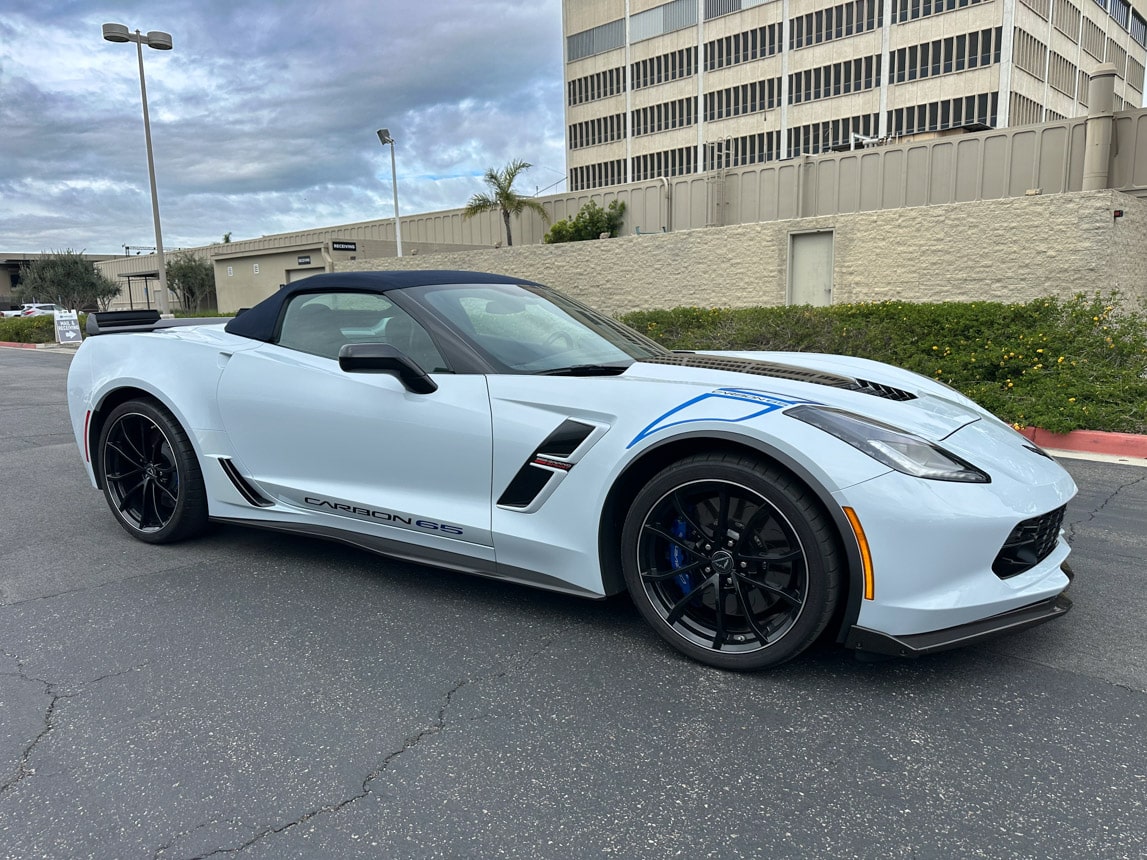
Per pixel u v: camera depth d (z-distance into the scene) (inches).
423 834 69.2
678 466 95.5
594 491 101.6
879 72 1909.4
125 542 155.4
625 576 102.7
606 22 2472.9
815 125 2036.2
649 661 101.7
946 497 85.5
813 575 88.4
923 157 521.7
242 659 103.9
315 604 122.3
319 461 128.0
